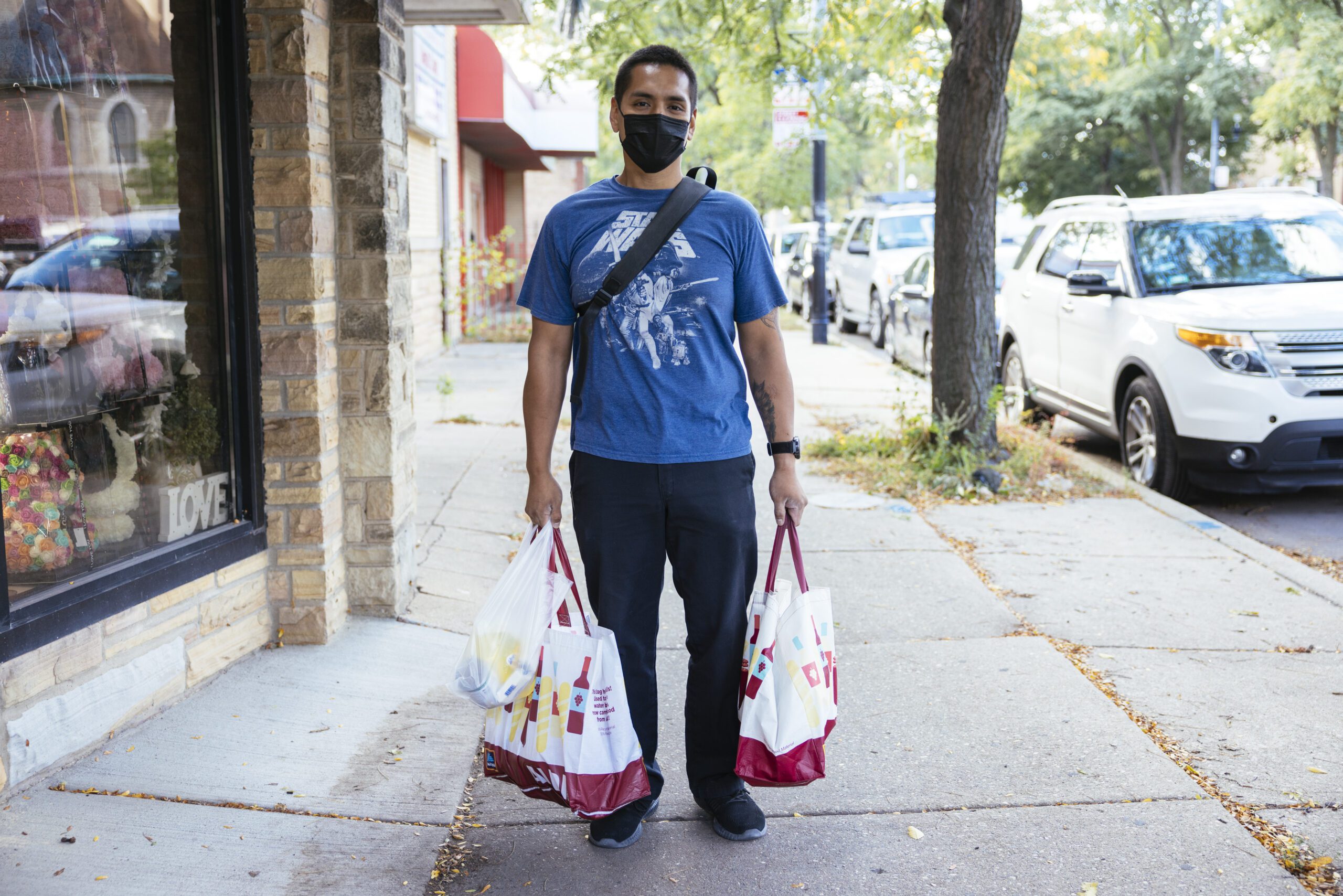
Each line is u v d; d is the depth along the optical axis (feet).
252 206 14.06
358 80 14.93
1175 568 19.66
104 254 12.30
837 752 12.42
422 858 10.08
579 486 9.93
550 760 9.59
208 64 13.66
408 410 16.69
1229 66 103.45
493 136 64.34
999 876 9.88
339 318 15.39
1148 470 25.52
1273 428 22.57
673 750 12.57
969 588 18.48
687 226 9.51
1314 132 97.45
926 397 38.78
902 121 38.22
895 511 23.56
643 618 10.17
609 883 9.80
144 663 12.12
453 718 13.09
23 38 11.30
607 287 9.43
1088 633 16.34
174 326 13.35
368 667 14.30
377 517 15.84
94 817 10.16
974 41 24.66
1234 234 27.17
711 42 34.88
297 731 12.36
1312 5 86.94
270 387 14.42
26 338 11.11
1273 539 22.50
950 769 11.98
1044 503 24.40
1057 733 12.84
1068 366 29.55
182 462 13.33
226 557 13.62
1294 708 13.60
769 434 10.14
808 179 105.50
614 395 9.66
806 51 34.12
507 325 63.05
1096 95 113.70
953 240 25.67
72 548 11.47
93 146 12.24
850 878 9.89
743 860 10.19
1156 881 9.78
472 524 21.72
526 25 26.89
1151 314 25.17
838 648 15.72
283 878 9.55
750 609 10.15
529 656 9.52
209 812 10.49
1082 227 30.71
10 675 10.17
